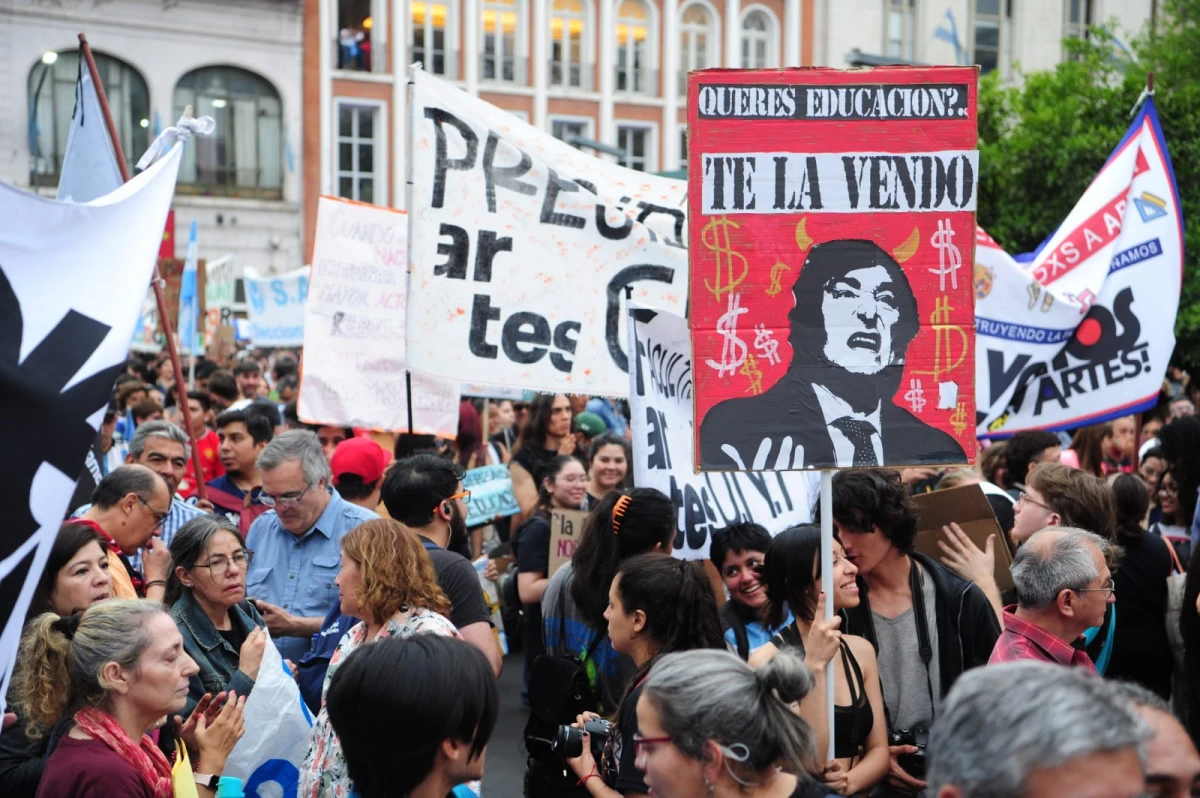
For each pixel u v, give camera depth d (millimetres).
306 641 5039
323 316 7543
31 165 33656
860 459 3658
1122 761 1780
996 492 5777
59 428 2729
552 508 6973
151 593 4895
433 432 7832
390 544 3758
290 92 36469
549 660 4184
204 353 19500
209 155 35969
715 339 3648
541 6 37531
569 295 5820
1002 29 39656
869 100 3676
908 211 3693
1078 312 7340
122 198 3055
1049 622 3762
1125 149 7652
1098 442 8602
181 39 35094
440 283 5664
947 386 3688
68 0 33781
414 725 2566
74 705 3184
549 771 4113
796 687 2492
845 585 3867
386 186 37375
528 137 5852
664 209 6027
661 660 2652
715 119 3643
